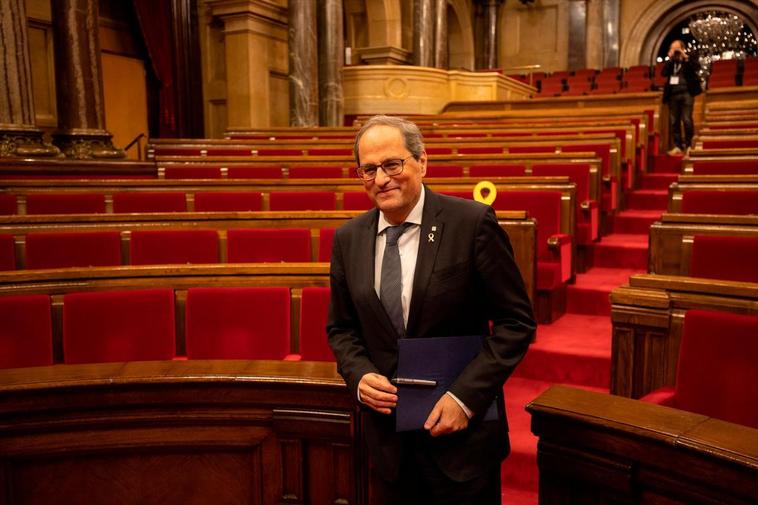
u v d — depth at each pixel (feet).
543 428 5.22
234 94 36.55
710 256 10.07
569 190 14.76
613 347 8.57
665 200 21.35
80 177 22.63
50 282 9.66
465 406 4.93
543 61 59.72
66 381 5.85
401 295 5.31
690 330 7.06
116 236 12.56
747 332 6.72
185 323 9.90
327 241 12.16
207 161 22.21
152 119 36.35
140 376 5.96
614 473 4.86
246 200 16.07
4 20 21.57
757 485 4.20
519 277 5.30
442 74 41.04
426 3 47.62
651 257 11.43
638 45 57.72
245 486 6.21
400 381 5.09
